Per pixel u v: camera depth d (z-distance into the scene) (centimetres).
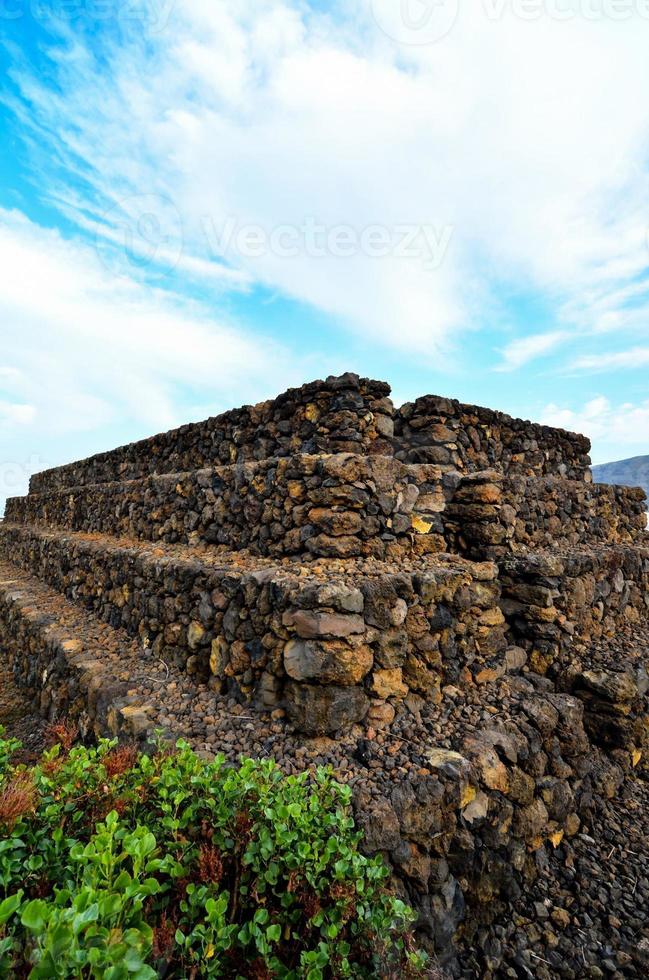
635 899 352
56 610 769
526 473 719
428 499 505
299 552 462
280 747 338
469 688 425
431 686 397
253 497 531
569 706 427
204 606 458
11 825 218
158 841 239
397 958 241
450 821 308
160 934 193
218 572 448
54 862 212
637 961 309
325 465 448
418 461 573
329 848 235
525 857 354
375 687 363
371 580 382
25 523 1644
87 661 526
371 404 565
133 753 302
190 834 244
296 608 359
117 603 650
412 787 306
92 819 240
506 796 345
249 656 397
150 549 649
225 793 252
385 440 571
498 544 510
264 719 366
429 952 280
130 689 447
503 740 362
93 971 141
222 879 239
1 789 246
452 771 316
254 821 246
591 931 327
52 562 988
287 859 228
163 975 189
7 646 867
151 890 187
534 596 487
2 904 153
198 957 191
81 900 161
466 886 311
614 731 455
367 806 288
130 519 834
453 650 421
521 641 491
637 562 697
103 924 165
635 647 569
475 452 630
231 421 698
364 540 451
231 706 394
